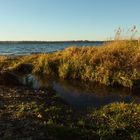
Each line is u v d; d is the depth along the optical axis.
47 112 10.38
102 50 18.44
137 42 18.64
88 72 16.47
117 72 15.38
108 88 14.63
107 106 11.26
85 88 14.87
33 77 18.30
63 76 17.62
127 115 9.87
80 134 8.32
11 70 19.98
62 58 19.69
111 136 8.38
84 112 10.81
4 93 13.25
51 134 8.22
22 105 11.06
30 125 8.88
